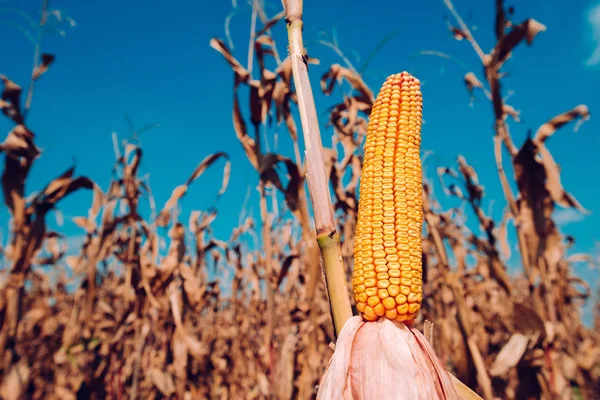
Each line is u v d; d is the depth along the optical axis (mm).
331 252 2363
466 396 2615
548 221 6004
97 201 7809
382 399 1991
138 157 8062
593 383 7602
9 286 6246
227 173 7418
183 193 7379
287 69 6512
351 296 7672
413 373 2057
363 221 2318
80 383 8625
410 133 2441
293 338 6809
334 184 6941
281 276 7027
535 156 6062
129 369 8805
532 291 5941
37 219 6605
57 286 14008
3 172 6449
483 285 9484
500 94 6238
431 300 9062
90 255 7965
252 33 6445
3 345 6094
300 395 6887
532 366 5773
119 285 10156
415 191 2354
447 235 8055
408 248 2229
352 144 7195
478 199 7004
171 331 7848
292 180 6336
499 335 10547
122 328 8070
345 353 2146
